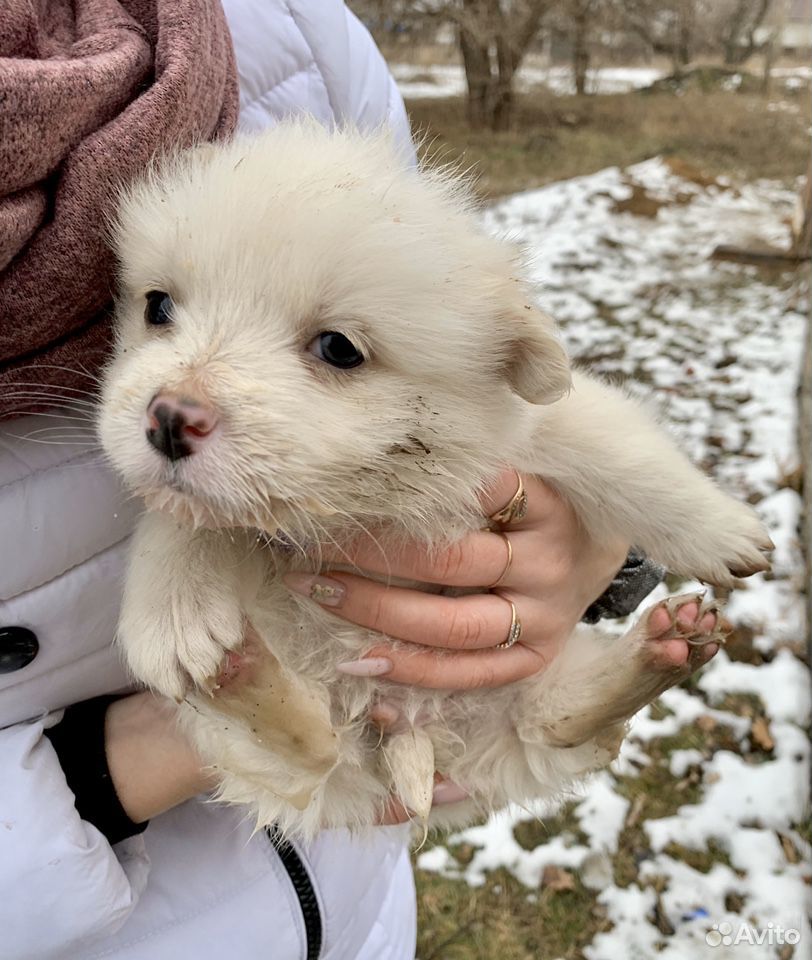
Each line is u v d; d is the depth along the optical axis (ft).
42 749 0.60
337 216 0.58
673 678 0.74
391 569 0.69
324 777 0.65
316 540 0.62
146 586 0.62
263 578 0.70
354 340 0.59
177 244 0.59
